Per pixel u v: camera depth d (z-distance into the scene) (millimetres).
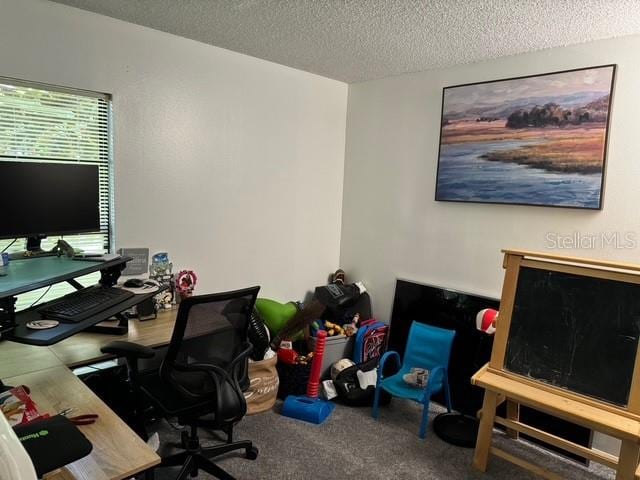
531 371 2248
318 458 2381
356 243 3859
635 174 2389
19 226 2043
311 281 3812
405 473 2295
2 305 1725
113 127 2590
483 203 2990
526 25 2316
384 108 3570
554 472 2324
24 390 1571
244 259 3311
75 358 1959
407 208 3463
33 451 1129
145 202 2762
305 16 2359
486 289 3027
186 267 2996
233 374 2033
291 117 3457
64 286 2602
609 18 2174
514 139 2803
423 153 3326
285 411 2801
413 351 3012
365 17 2324
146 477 1374
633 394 1949
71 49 2389
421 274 3400
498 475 2312
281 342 3074
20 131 2340
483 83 2922
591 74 2480
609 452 2447
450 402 2904
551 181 2664
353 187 3857
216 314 1954
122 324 2363
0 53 2184
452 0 2062
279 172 3443
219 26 2582
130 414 2312
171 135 2828
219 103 3023
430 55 2904
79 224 2312
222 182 3111
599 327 2086
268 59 3203
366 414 2891
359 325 3549
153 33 2672
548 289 2242
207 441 2488
